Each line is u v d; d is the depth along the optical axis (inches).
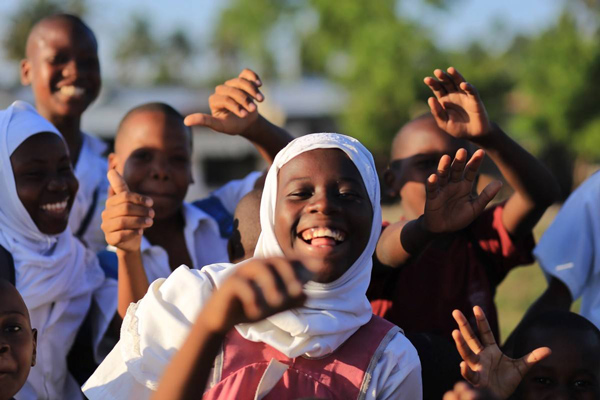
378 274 151.3
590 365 132.0
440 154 171.3
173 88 1445.6
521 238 168.4
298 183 116.2
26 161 156.7
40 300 154.3
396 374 115.2
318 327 111.5
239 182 199.2
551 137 1090.1
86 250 167.9
